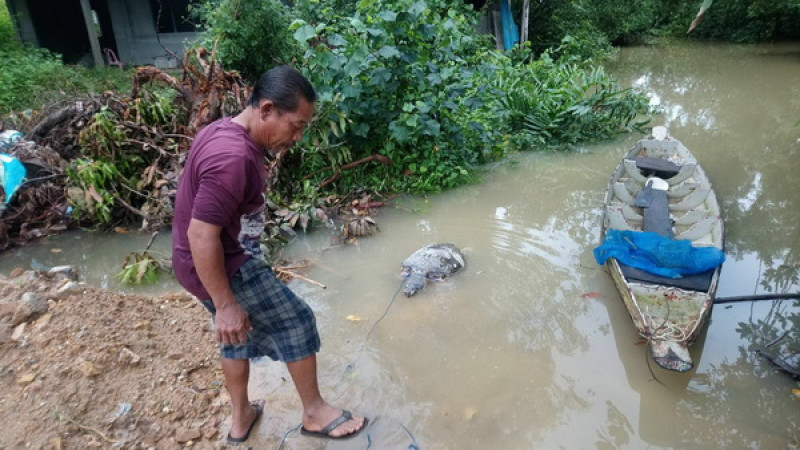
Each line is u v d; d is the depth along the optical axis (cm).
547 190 655
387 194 644
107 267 507
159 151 591
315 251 525
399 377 351
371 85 619
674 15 1894
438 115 675
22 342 328
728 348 378
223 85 643
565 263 484
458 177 673
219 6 828
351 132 645
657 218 508
